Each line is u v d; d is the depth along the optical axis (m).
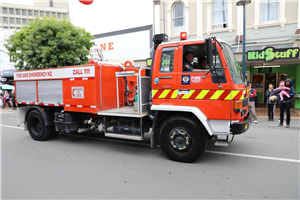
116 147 5.76
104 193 3.23
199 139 4.24
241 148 5.42
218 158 4.71
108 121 5.49
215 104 4.08
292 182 3.50
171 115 4.64
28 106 7.02
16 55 12.47
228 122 4.04
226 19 12.59
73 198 3.10
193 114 4.36
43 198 3.13
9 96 19.72
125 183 3.56
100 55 6.29
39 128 6.73
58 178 3.82
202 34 13.11
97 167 4.32
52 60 11.45
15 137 7.16
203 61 4.27
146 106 5.00
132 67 6.50
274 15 11.58
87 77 5.30
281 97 7.98
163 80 4.46
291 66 13.90
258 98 15.34
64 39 11.45
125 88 6.00
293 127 7.99
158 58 4.51
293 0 10.98
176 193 3.20
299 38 10.67
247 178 3.68
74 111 5.73
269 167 4.16
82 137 6.96
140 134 4.92
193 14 13.27
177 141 4.43
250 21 11.92
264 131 7.36
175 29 14.09
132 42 15.97
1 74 24.22
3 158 4.99
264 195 3.10
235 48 12.23
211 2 12.77
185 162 4.48
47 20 11.83
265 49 10.46
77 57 12.38
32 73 6.43
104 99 5.45
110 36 16.86
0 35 24.81
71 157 4.98
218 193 3.18
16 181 3.73
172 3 13.77
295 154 4.91
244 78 4.73
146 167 4.27
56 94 5.97
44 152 5.41
